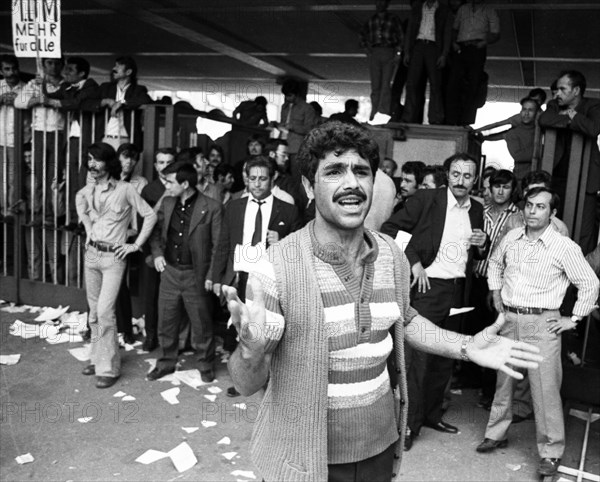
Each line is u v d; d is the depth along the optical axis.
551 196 3.80
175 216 4.99
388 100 7.96
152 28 11.89
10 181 7.15
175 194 4.93
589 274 3.73
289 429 1.90
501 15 9.41
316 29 11.16
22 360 5.38
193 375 5.23
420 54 7.56
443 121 7.75
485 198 6.15
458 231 4.20
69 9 10.80
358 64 13.69
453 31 7.56
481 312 5.16
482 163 8.75
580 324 5.52
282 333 1.87
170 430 4.22
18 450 3.85
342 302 1.89
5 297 7.00
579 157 4.72
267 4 9.83
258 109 10.16
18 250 6.90
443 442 4.24
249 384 1.79
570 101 4.74
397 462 2.15
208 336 5.08
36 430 4.12
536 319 3.81
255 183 4.77
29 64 15.37
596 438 4.36
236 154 9.12
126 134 6.43
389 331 2.07
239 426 4.32
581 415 4.70
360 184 1.89
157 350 5.82
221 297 4.87
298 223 4.90
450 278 4.23
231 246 4.88
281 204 4.86
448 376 4.36
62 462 3.73
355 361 1.91
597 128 4.55
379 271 2.01
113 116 6.37
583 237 5.02
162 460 3.81
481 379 5.31
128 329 5.88
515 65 12.54
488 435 4.14
